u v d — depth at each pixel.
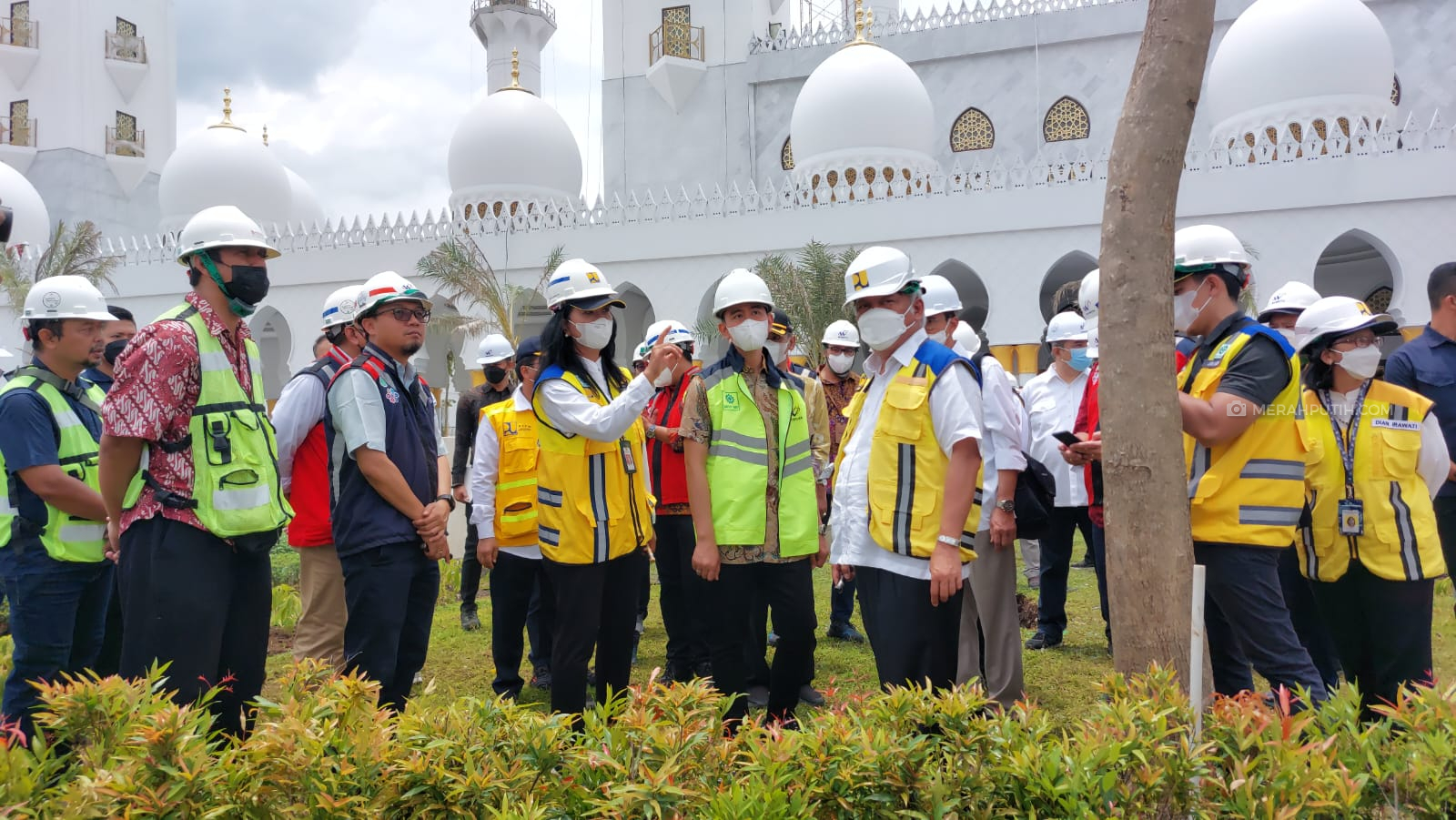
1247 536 3.38
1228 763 2.53
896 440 3.55
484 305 19.00
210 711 3.43
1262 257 17.06
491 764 2.51
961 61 26.31
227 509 3.29
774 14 31.45
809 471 4.23
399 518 3.91
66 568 4.05
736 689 4.09
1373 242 16.91
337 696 2.79
